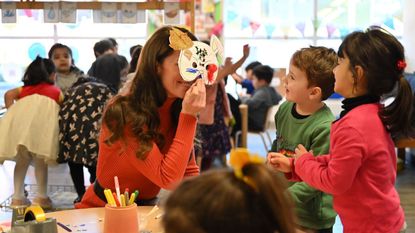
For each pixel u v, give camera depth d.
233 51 8.55
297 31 8.45
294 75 2.26
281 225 0.94
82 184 4.44
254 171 0.94
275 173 1.01
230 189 0.91
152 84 1.91
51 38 8.15
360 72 1.76
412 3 7.29
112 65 4.91
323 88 2.23
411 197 4.88
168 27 1.96
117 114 1.85
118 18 4.39
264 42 8.51
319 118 2.25
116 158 1.98
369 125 1.73
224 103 5.26
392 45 1.75
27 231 1.58
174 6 4.28
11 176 5.49
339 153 1.73
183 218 0.90
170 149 1.88
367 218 1.77
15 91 4.34
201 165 5.23
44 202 4.43
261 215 0.92
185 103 1.86
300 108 2.31
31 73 4.33
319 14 8.38
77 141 4.16
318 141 2.20
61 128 4.22
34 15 7.29
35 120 4.23
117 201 1.79
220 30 8.34
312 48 2.30
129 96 1.91
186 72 1.86
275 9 8.41
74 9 4.38
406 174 5.73
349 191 1.79
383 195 1.76
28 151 4.27
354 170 1.71
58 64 4.82
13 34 8.10
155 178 1.87
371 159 1.73
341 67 1.81
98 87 4.25
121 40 8.22
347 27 8.34
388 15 8.20
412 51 7.27
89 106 4.17
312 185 1.82
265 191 0.93
